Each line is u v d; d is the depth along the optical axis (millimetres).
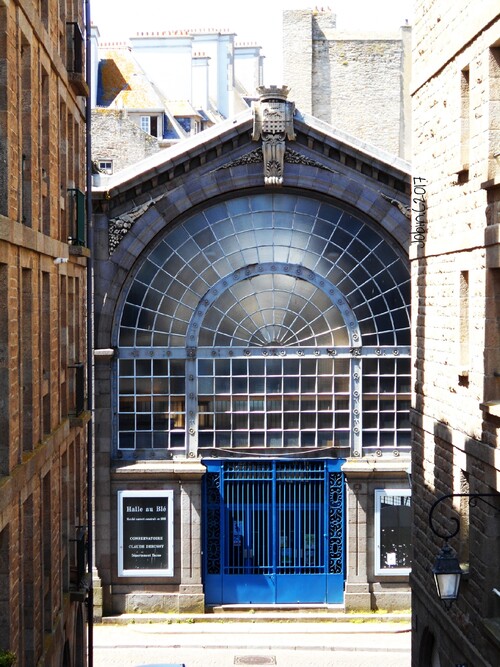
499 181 16609
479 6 17578
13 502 15727
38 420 18359
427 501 22281
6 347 15297
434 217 21234
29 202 17469
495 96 17312
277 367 34906
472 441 18641
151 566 34406
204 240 34781
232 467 34844
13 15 15570
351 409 34750
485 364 17891
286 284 34906
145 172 33812
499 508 17766
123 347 34562
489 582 17984
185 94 65688
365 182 34312
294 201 34812
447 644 20797
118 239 34156
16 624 16203
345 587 34594
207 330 34812
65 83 22219
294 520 34906
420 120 22188
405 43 44938
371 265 34812
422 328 22438
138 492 34406
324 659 31453
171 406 34688
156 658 31438
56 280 20875
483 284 17953
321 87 44906
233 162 34281
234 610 34625
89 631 25719
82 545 22938
